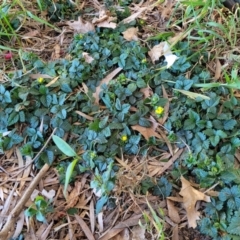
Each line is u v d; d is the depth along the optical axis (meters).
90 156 0.68
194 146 0.71
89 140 0.71
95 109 0.74
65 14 0.91
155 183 0.69
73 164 0.64
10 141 0.72
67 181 0.63
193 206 0.66
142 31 0.87
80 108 0.75
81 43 0.82
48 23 0.86
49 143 0.72
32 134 0.72
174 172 0.69
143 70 0.78
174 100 0.75
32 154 0.71
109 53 0.80
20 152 0.72
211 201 0.66
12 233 0.65
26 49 0.85
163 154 0.72
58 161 0.71
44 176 0.70
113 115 0.73
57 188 0.69
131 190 0.68
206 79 0.78
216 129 0.72
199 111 0.74
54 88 0.76
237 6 0.88
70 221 0.66
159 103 0.74
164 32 0.85
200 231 0.65
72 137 0.73
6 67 0.81
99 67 0.80
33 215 0.64
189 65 0.78
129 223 0.65
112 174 0.67
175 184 0.69
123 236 0.65
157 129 0.73
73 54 0.82
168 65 0.77
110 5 0.92
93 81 0.78
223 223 0.64
